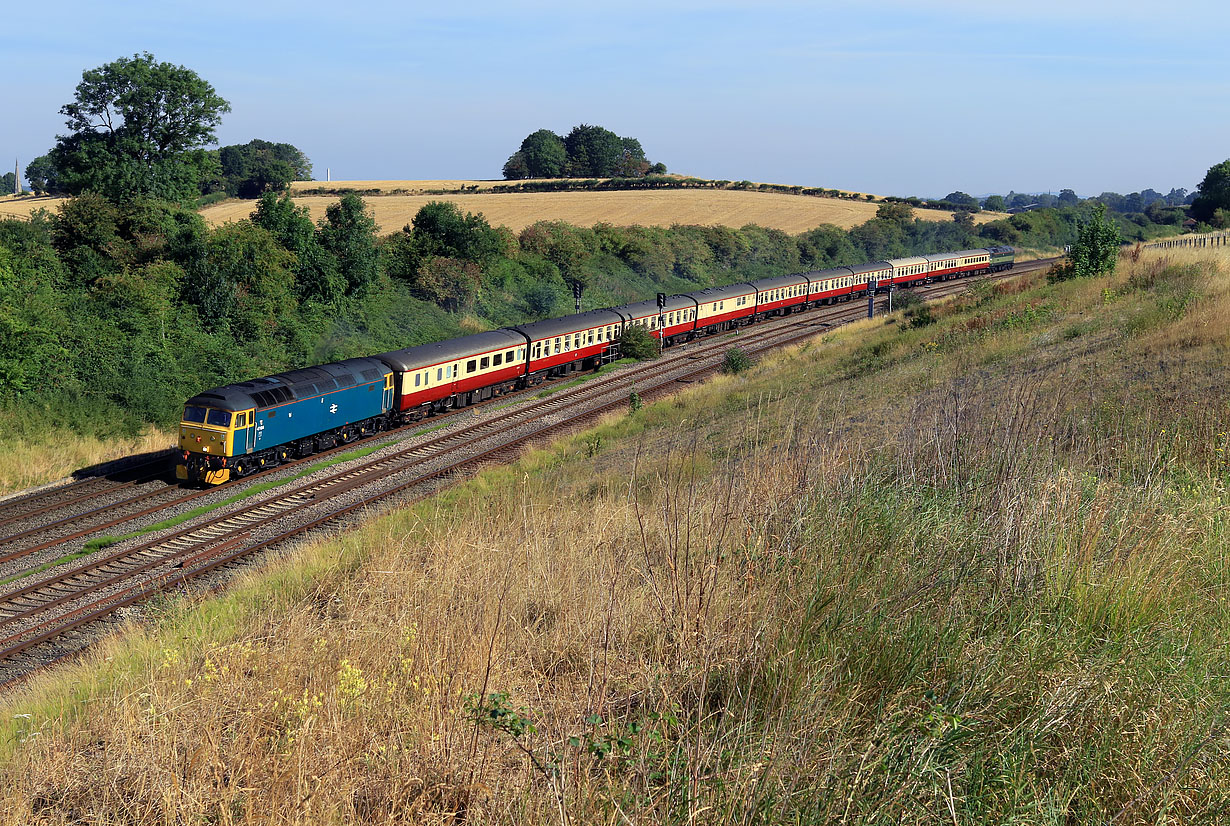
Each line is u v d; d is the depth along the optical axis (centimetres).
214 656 842
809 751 462
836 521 741
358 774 562
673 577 680
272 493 2252
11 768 718
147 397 2941
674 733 523
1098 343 2156
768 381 3125
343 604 1097
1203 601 638
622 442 2422
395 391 3006
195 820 545
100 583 1620
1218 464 1009
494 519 1275
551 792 448
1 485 2305
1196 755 453
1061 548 666
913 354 2853
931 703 487
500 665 646
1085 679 511
